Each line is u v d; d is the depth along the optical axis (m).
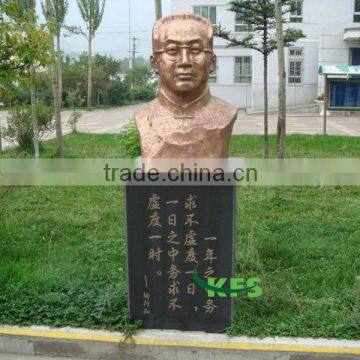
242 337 3.35
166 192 3.30
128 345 3.36
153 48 3.45
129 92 38.47
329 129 15.87
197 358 3.31
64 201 6.91
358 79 13.16
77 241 5.21
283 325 3.39
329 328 3.36
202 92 3.47
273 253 4.68
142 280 3.43
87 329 3.47
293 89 23.19
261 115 22.09
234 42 9.25
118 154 10.12
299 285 4.04
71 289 3.83
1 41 5.21
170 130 3.42
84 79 33.28
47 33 5.61
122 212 6.27
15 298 3.74
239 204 6.48
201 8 22.88
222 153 3.46
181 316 3.45
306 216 6.00
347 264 4.41
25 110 10.98
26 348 3.46
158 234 3.36
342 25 22.20
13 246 4.88
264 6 8.64
